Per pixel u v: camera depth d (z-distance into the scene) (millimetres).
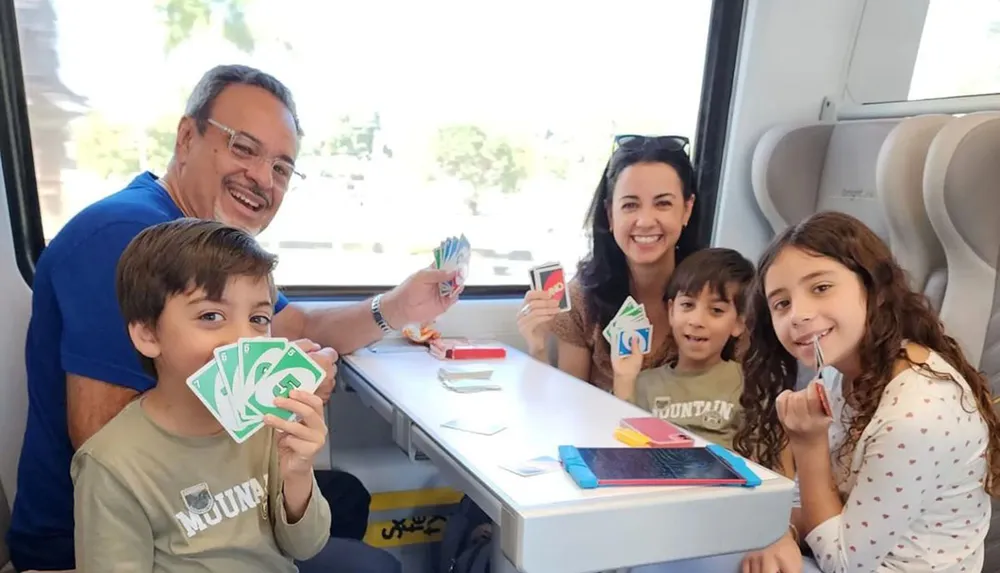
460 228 2080
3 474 1654
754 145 2254
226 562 1052
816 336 1279
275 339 977
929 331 1343
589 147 2154
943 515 1271
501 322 2113
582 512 913
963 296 1683
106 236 1214
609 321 1898
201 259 968
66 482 1286
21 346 1668
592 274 1935
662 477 1001
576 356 1976
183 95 1752
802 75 2238
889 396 1253
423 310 1729
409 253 2041
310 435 990
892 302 1304
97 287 1186
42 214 1702
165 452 1015
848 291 1281
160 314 978
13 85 1618
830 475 1308
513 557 907
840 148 2150
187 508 1025
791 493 1037
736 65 2219
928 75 2059
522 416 1293
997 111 1743
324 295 1979
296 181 1895
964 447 1218
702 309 1674
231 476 1072
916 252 1799
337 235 1964
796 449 1310
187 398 1017
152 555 1013
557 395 1444
